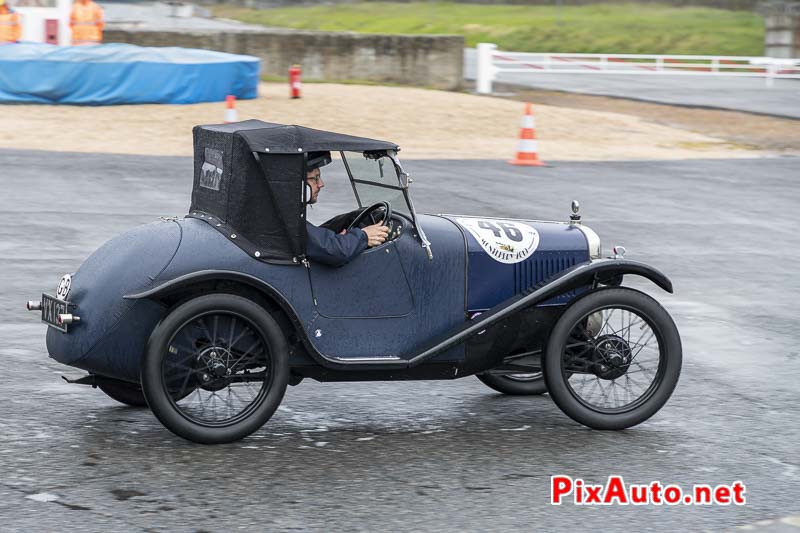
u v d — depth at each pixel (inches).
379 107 1214.9
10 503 259.8
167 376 302.5
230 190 307.7
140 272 299.9
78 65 1114.1
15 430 313.3
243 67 1202.0
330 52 1489.9
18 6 1465.3
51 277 508.7
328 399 355.6
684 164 988.6
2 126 991.0
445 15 3346.5
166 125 1049.5
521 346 343.6
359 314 318.7
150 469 285.4
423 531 250.8
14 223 621.3
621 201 781.3
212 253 304.0
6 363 381.7
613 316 420.8
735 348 435.5
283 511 259.9
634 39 2721.5
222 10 3715.6
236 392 342.3
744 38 2726.4
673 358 328.5
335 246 310.3
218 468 287.4
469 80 1658.5
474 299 331.0
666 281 328.5
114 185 751.7
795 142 1173.7
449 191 778.2
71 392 353.1
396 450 306.5
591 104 1414.9
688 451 312.0
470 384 380.5
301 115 1140.5
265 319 301.3
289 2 3745.1
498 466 295.7
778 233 693.9
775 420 343.3
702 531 256.7
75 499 263.6
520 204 740.7
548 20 3112.7
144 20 2748.5
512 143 1084.5
